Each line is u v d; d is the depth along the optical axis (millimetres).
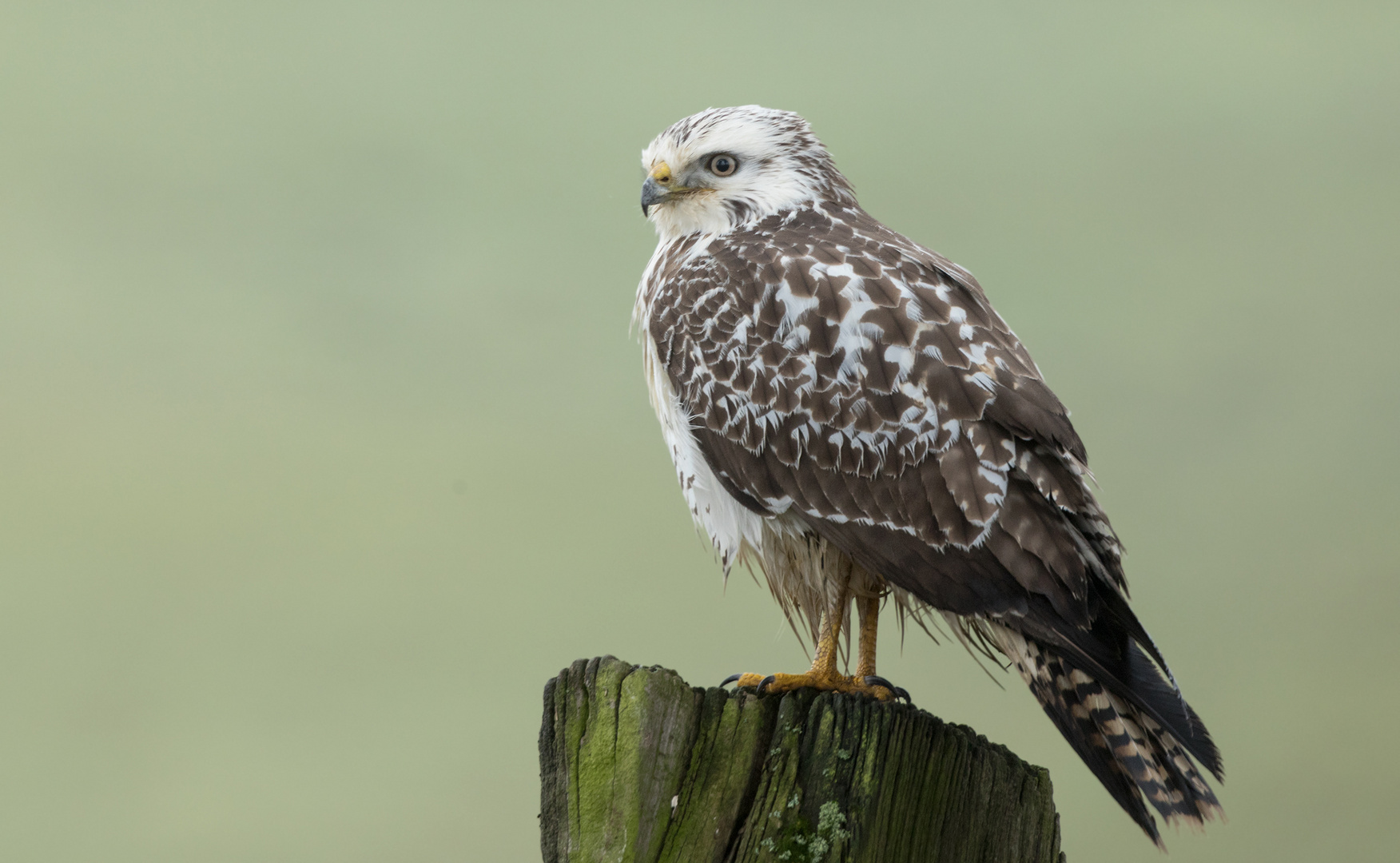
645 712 6098
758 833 5914
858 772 6004
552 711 6285
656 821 5949
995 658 8578
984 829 6309
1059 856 6758
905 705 6371
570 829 5996
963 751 6273
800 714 6195
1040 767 6719
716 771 6062
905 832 6035
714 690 6289
